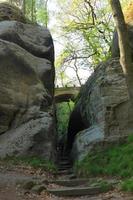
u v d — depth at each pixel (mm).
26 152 16969
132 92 12398
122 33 12438
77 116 24641
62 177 15820
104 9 34500
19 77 19031
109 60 18922
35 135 17375
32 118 18250
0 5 24094
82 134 18422
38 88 19312
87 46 34969
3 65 18812
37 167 15977
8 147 17016
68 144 26438
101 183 12898
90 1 34688
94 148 16797
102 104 17781
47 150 17219
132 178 12531
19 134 17516
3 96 18328
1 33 21391
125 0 29734
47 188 12773
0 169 14859
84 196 12258
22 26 22844
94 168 15430
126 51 12422
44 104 19047
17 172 14703
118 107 17484
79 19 35469
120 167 14469
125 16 20547
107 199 11086
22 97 18688
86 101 21516
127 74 12398
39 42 22828
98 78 19266
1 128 18031
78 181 14000
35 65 20688
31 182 12516
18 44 21719
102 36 34406
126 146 15969
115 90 17797
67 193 12344
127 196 11164
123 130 17141
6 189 12031
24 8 34625
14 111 18281
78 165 16406
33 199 11367
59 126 40969
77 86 35188
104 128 17219
